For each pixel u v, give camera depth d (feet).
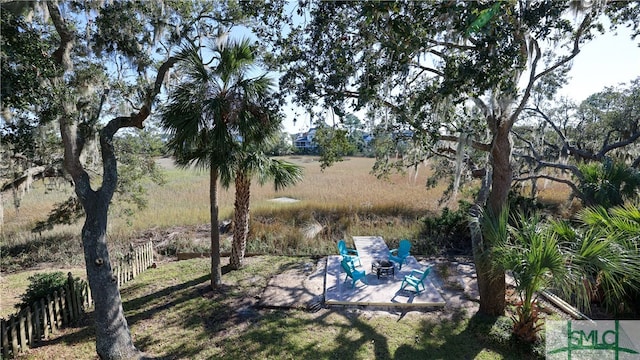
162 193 62.64
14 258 34.68
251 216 45.44
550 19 14.73
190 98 19.93
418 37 13.25
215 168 22.24
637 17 19.76
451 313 20.40
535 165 38.17
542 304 21.11
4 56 11.89
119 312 16.34
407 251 28.04
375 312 20.70
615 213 17.83
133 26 17.01
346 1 14.67
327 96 16.94
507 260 14.60
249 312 20.72
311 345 17.24
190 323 19.47
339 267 27.68
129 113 21.48
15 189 27.09
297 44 17.11
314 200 55.11
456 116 18.70
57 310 19.03
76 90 17.25
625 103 38.91
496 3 11.24
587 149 41.73
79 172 15.88
